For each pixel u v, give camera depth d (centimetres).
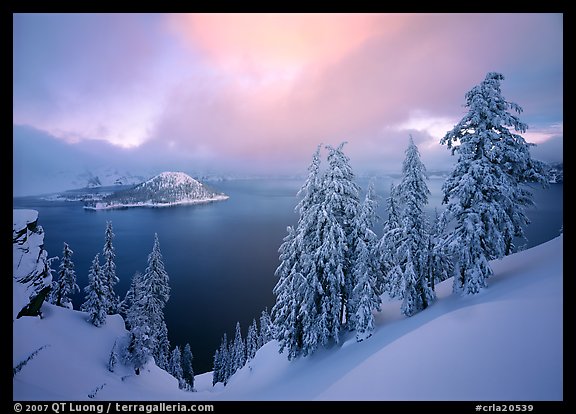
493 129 1578
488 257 1630
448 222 1623
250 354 5919
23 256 2669
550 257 1555
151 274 4025
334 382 1212
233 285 13375
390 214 2119
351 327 1912
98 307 3478
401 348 1145
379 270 2003
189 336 8962
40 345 2211
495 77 1551
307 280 1933
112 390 2016
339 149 2031
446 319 1212
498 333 979
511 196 1528
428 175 1886
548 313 966
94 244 18075
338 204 1931
